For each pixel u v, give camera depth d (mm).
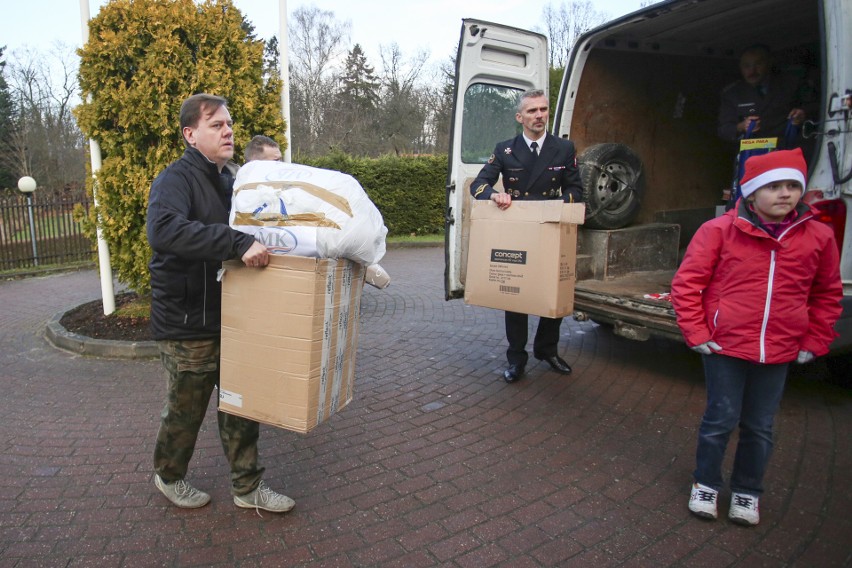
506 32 4887
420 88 33406
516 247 3717
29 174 25453
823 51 3322
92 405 4008
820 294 2451
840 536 2486
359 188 2209
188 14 5312
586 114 5289
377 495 2859
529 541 2486
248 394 2242
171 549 2426
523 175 4078
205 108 2322
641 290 4633
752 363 2490
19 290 8648
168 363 2402
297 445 3393
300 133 29594
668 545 2451
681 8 4324
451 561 2355
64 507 2742
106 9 5234
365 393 4203
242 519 2643
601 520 2633
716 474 2615
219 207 2406
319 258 2111
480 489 2906
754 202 2379
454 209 4738
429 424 3668
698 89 6023
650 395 4082
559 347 5227
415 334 5758
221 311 2262
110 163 5414
